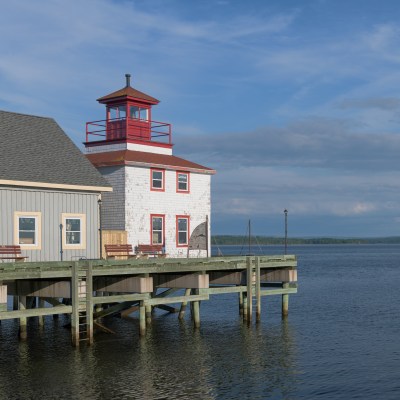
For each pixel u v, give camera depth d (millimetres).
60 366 21406
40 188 29438
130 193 37219
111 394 18297
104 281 26328
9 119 33094
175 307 38812
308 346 25703
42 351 23750
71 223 30641
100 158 39250
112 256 32438
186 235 40125
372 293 50219
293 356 23719
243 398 18172
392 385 19672
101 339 26422
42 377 20047
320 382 19969
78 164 32281
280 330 29609
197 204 40969
